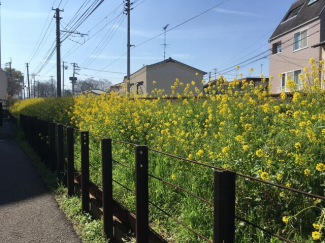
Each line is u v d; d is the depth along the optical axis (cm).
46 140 679
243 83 609
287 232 243
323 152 292
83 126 696
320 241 217
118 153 506
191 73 3044
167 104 708
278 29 2511
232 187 181
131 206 357
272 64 2489
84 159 393
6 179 591
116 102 761
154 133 534
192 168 351
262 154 278
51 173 609
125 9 2181
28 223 379
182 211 319
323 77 555
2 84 4419
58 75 1892
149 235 279
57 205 443
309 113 408
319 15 1917
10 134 1371
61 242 329
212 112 550
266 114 444
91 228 343
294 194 250
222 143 377
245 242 248
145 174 263
